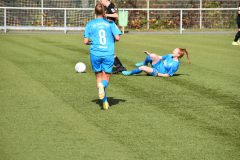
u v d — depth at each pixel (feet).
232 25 259.39
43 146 58.23
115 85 94.84
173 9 236.84
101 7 76.48
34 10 241.55
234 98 84.53
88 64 120.88
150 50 155.02
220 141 60.64
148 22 253.65
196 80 101.14
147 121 69.05
